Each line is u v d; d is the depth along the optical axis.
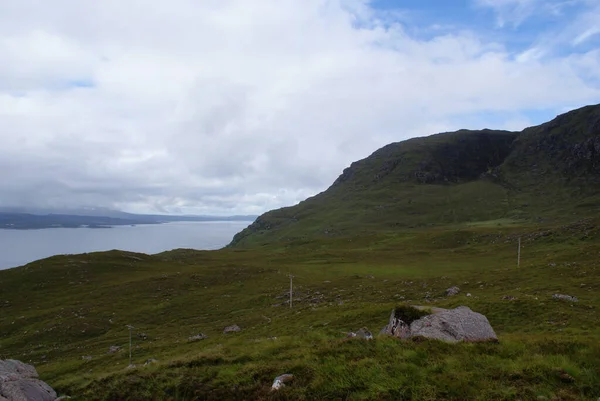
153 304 78.25
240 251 180.62
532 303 42.66
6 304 82.88
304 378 17.09
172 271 111.31
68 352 54.62
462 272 87.62
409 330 22.38
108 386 20.58
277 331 46.94
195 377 19.28
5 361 24.88
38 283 95.31
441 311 23.86
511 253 111.12
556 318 37.88
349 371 16.91
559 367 15.36
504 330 36.91
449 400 14.07
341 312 50.50
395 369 16.50
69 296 86.12
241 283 91.31
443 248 148.62
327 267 109.50
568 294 48.25
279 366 18.64
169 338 55.66
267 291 82.31
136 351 47.53
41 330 64.81
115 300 81.38
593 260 72.81
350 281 85.12
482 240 150.12
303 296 74.12
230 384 17.95
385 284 76.62
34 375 24.48
